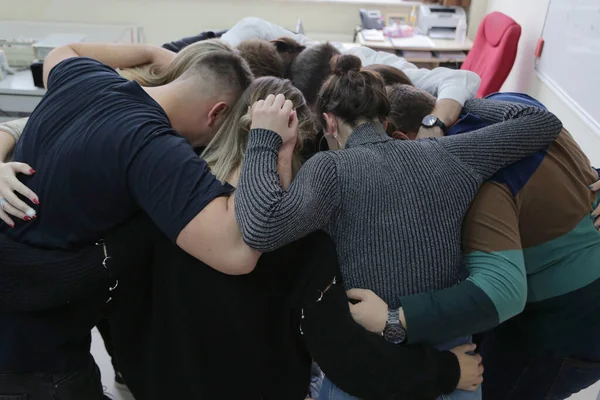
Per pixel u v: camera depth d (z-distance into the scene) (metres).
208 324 1.25
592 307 1.36
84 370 1.36
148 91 1.38
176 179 1.07
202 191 1.07
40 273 1.17
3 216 1.18
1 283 1.20
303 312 1.18
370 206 1.11
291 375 1.40
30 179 1.20
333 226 1.15
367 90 1.18
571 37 2.82
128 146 1.10
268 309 1.29
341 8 4.25
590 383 1.49
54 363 1.29
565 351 1.42
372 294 1.14
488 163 1.16
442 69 1.94
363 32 4.00
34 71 2.99
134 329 1.40
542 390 1.49
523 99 1.41
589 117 2.60
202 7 4.21
